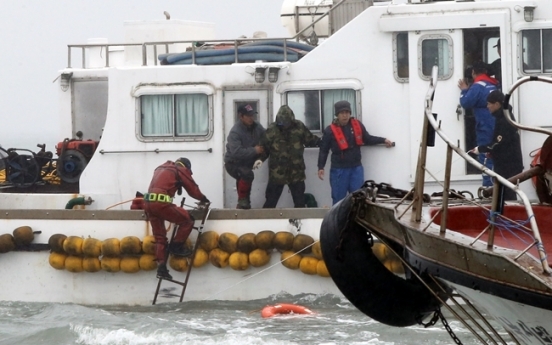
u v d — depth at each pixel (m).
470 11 32.53
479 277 16.56
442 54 32.91
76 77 39.06
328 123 33.97
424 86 32.97
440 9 32.72
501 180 16.50
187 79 34.47
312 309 32.12
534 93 32.31
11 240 33.56
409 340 28.45
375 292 22.77
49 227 33.53
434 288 22.05
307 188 34.31
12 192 39.41
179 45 43.97
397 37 33.22
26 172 39.25
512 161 31.39
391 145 33.22
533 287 15.29
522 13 32.28
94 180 35.12
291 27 41.38
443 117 32.91
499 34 32.56
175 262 32.69
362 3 37.09
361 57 33.44
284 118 32.72
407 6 32.97
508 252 16.33
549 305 15.10
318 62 33.75
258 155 33.25
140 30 43.56
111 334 29.73
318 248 31.72
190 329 30.09
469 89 31.83
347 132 32.81
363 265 22.66
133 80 34.72
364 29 33.38
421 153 19.34
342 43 33.56
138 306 33.31
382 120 33.38
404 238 19.52
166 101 34.66
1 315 32.59
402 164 33.25
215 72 34.34
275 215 32.31
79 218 33.31
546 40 32.25
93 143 38.03
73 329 30.39
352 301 23.05
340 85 33.59
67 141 38.09
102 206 35.06
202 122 34.53
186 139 34.53
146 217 32.91
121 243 32.72
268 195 33.56
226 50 35.56
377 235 21.59
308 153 34.25
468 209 21.08
